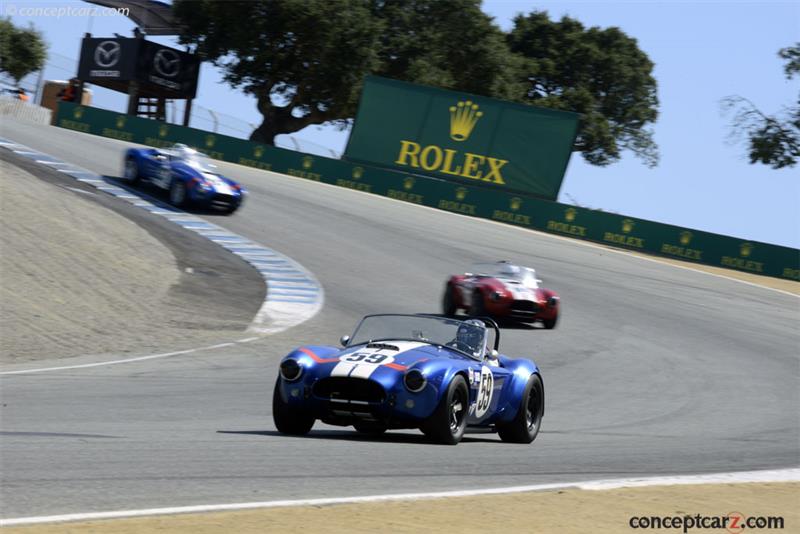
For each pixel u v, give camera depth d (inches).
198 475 890.7
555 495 901.8
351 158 6683.1
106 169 5027.1
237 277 3521.2
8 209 3376.0
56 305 2605.8
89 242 3358.8
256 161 6491.1
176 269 3415.4
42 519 665.0
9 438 1042.1
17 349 2156.7
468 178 6486.2
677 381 2581.2
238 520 702.5
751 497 995.9
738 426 1921.8
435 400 1190.9
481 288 3198.8
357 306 3351.4
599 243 5856.3
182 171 4456.2
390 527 714.2
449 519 757.9
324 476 930.1
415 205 5979.3
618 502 895.1
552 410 1942.7
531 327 3287.4
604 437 1571.1
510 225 5905.5
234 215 4611.2
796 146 7790.4
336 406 1190.3
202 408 1552.7
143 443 1075.9
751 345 3385.8
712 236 5708.7
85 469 879.7
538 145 6397.6
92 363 2091.5
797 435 1834.4
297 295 3390.7
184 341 2506.2
